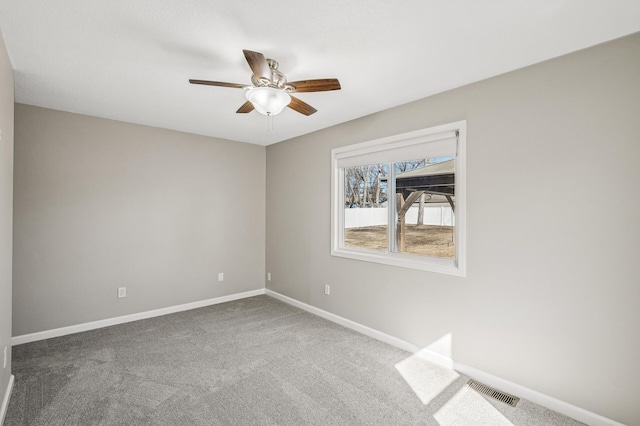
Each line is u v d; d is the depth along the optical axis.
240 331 3.34
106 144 3.44
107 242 3.46
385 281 3.12
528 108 2.17
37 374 2.43
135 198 3.64
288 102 2.14
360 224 3.65
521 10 1.56
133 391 2.22
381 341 3.12
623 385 1.82
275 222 4.65
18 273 2.97
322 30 1.76
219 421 1.93
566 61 2.02
